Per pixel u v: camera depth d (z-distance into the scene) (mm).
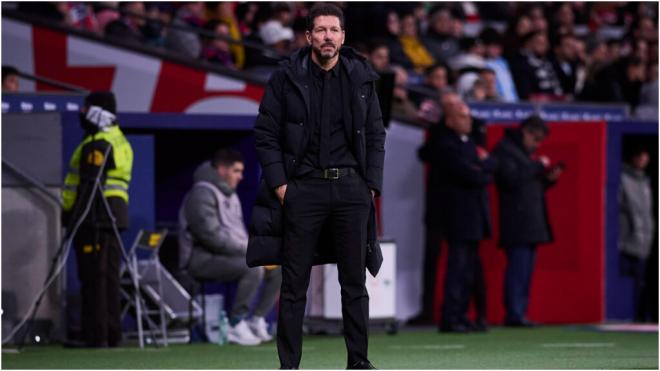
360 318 25344
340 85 25047
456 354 35375
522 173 46406
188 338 40344
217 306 41188
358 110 24922
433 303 48750
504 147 46625
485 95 55406
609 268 50156
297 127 24859
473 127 45656
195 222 39406
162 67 50469
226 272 39594
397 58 60344
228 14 56281
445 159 43938
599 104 52938
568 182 49812
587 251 49844
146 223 42062
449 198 44312
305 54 25219
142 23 54406
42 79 44219
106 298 37719
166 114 42969
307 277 25234
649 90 61469
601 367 30734
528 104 51219
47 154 41188
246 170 45156
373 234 25484
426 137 46250
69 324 41031
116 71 50250
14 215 40938
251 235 25359
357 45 52812
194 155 46938
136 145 42062
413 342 40156
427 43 64312
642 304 50906
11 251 40875
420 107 53906
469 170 43594
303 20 55656
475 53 61062
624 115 53562
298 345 25328
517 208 46625
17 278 40875
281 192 24938
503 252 49062
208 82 50594
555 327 47562
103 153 36844
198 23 55594
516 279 47031
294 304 25234
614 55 71938
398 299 48938
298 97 24859
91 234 37156
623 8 83562
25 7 50688
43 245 41094
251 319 40812
